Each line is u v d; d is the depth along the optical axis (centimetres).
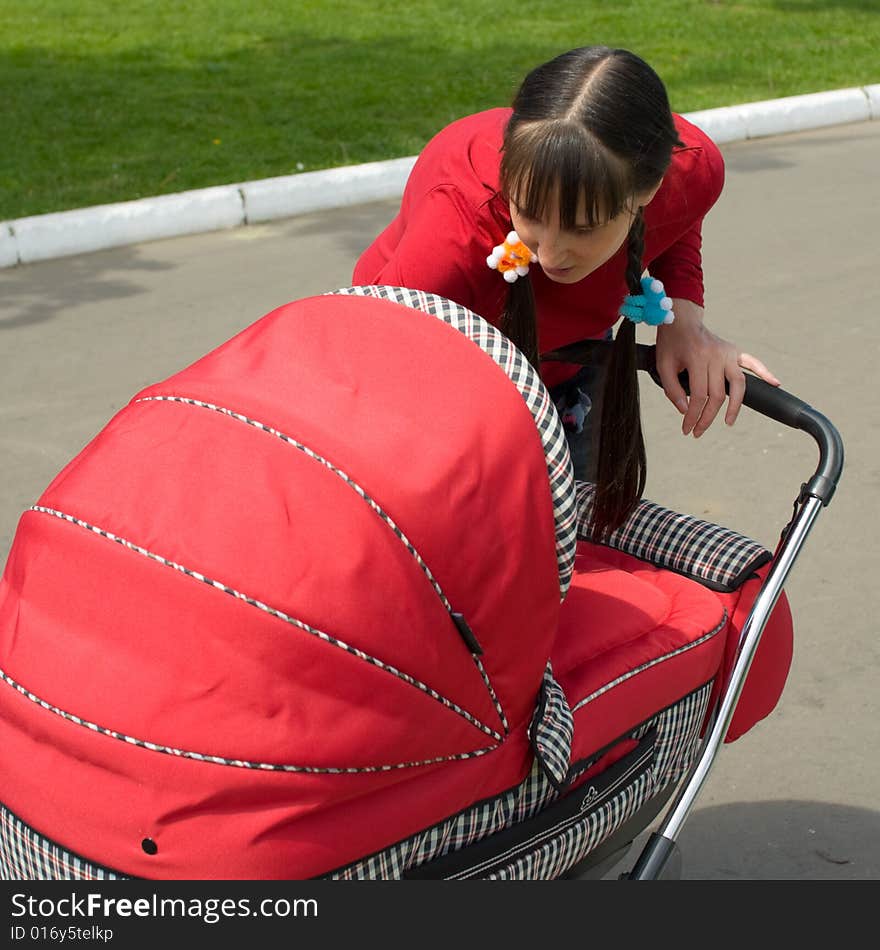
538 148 193
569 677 209
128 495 180
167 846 171
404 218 255
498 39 1128
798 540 225
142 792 171
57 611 181
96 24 1189
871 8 1264
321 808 173
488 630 184
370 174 754
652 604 228
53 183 754
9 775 181
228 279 639
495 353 197
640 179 200
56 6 1260
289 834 171
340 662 171
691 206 235
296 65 1041
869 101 924
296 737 170
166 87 974
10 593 191
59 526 182
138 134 852
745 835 295
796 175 790
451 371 191
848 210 718
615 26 1178
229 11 1241
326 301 203
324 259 665
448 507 180
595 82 194
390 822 179
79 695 174
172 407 191
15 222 670
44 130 862
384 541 175
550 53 1077
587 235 201
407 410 185
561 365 272
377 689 174
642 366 251
